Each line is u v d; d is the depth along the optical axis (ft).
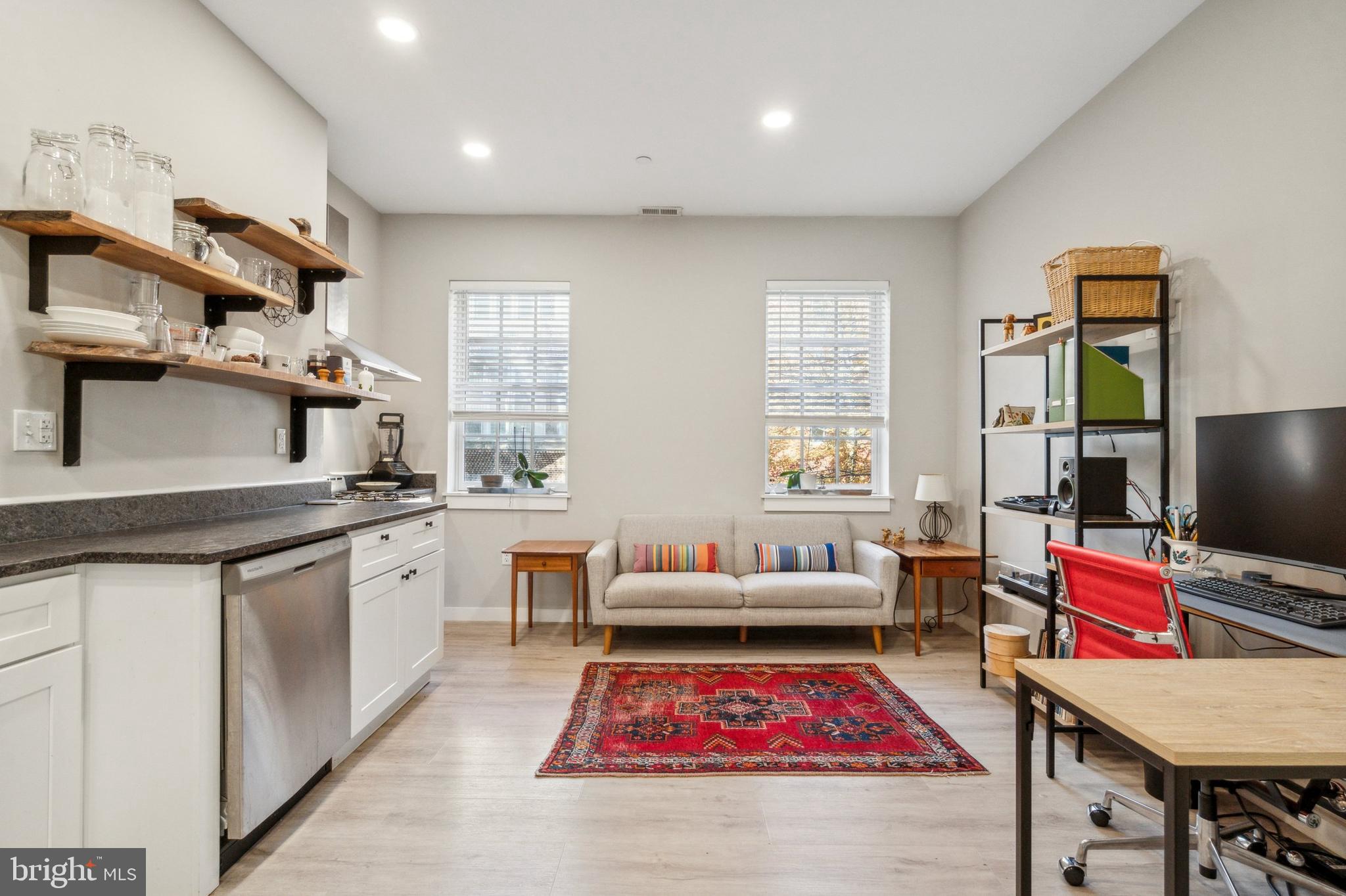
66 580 4.83
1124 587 5.53
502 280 14.46
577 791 7.00
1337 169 6.11
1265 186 6.84
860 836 6.17
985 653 10.27
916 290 14.56
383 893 5.28
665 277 14.49
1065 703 4.00
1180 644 4.90
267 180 8.78
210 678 5.13
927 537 14.43
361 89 9.41
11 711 4.36
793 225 14.53
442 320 14.43
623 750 7.96
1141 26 8.03
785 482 14.76
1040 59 8.70
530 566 12.57
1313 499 5.69
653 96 9.59
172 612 5.01
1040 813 6.59
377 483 12.00
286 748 6.03
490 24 7.93
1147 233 8.59
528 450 14.76
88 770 5.03
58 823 4.75
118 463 6.48
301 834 6.12
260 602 5.64
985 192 13.15
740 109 9.96
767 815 6.53
